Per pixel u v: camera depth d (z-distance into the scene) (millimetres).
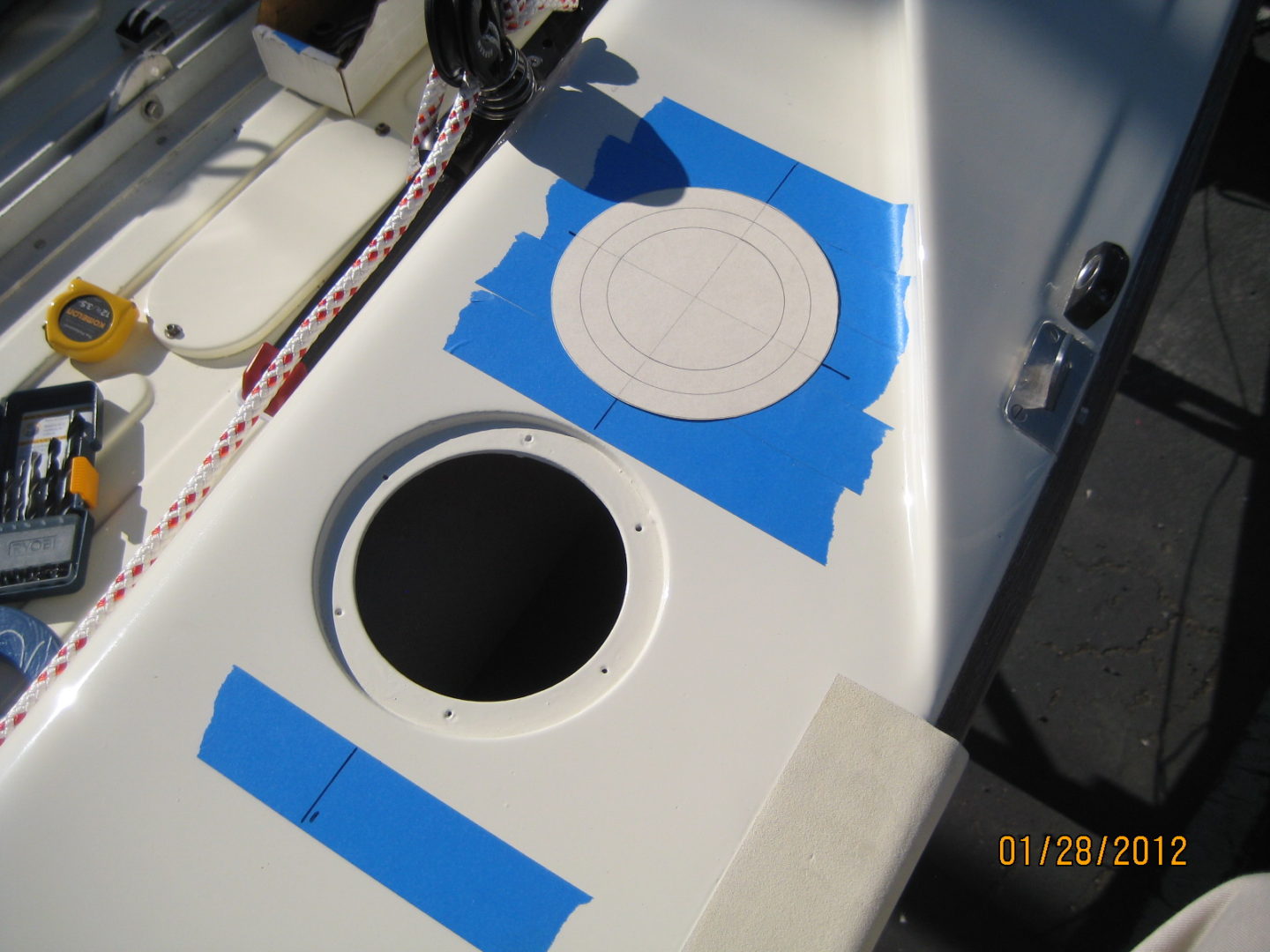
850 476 897
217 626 857
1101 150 1064
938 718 822
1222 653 2139
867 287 975
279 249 1283
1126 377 2395
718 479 898
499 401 934
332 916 774
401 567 1036
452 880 779
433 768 809
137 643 850
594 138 1048
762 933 732
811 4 1097
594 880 772
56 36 1452
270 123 1394
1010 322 959
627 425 923
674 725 810
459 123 1034
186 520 932
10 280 1322
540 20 1303
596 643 1148
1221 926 907
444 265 983
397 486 918
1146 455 2316
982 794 2076
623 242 1000
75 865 791
